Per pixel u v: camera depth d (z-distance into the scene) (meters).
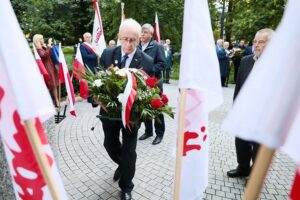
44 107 1.04
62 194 1.25
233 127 0.75
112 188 3.26
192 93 1.56
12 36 0.97
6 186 2.15
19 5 14.89
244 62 3.21
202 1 1.37
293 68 0.70
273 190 3.36
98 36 7.04
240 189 3.35
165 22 19.34
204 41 1.39
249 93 0.74
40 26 18.48
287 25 0.70
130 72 2.51
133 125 2.59
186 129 1.60
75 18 23.38
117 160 3.11
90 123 5.79
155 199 3.08
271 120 0.72
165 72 12.22
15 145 1.17
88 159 4.05
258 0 12.15
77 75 2.92
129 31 2.66
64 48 20.98
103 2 17.94
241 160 3.52
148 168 3.80
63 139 4.83
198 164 1.68
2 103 1.12
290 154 0.73
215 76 1.44
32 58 1.03
